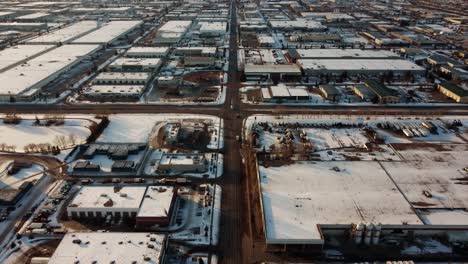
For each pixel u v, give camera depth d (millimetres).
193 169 76125
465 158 76562
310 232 56156
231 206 66125
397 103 110438
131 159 79312
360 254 55062
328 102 110812
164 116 100812
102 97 112875
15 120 95375
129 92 113500
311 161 75000
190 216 63188
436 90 121375
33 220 61312
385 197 63781
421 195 64438
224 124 96812
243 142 87500
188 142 87500
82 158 79750
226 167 78000
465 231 57562
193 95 115938
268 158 76625
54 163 78000
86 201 63031
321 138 88000
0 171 74688
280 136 89500
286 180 68500
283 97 110625
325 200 62938
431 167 73188
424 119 98875
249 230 60344
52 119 96875
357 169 72250
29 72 125688
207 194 68312
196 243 57344
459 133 91750
